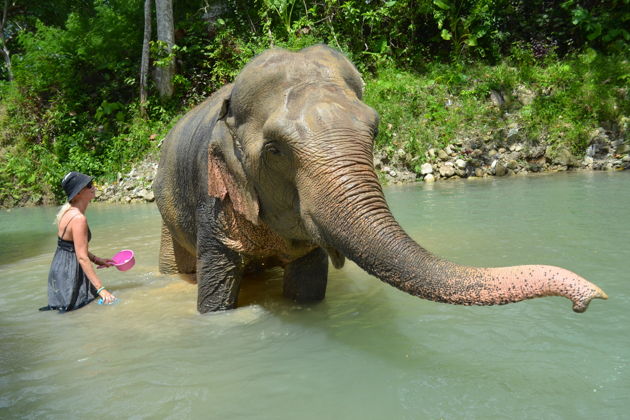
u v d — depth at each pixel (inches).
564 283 74.2
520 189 345.7
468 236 218.2
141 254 237.5
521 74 532.4
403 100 511.2
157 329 134.5
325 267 148.6
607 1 614.2
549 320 119.3
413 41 617.9
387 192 384.2
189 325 136.5
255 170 117.6
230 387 96.7
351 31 604.4
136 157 519.5
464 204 303.3
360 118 103.2
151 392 96.0
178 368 107.0
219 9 665.6
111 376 104.6
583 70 523.2
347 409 85.7
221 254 143.5
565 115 479.8
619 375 91.4
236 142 125.0
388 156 462.3
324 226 97.3
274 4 560.4
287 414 85.3
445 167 446.9
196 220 150.3
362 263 92.5
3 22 714.8
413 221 261.0
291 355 110.7
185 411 88.0
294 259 148.9
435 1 572.7
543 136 470.3
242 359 110.5
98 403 92.5
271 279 181.8
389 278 89.1
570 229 215.6
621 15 599.8
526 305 130.3
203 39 618.2
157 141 526.6
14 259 244.8
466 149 464.8
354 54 581.9
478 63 567.2
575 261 166.4
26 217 414.6
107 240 275.9
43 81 597.9
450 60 596.7
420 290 85.5
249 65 121.0
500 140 470.6
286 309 144.6
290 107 106.8
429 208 297.7
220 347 118.4
